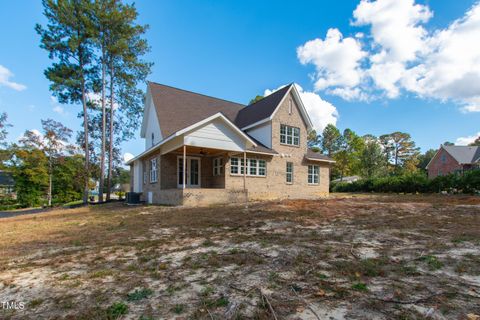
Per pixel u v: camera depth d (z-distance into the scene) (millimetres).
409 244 4043
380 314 1948
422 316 1904
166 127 14750
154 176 14891
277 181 16750
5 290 2609
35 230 6457
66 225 7164
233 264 3219
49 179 25844
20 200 24859
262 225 5879
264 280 2680
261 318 1926
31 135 24516
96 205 16297
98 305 2223
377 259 3283
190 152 14555
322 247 3902
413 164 48312
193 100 18953
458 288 2406
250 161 15664
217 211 8555
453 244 4016
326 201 11438
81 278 2883
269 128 16719
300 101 18156
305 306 2102
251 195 15391
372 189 24625
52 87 17656
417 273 2795
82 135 22531
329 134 41219
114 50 18781
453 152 36875
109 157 21250
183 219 7094
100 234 5555
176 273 2961
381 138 52000
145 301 2268
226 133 12797
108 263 3416
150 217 7820
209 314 2010
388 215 7172
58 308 2193
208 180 15445
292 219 6613
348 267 2992
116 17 18156
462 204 9945
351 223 5984
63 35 18219
